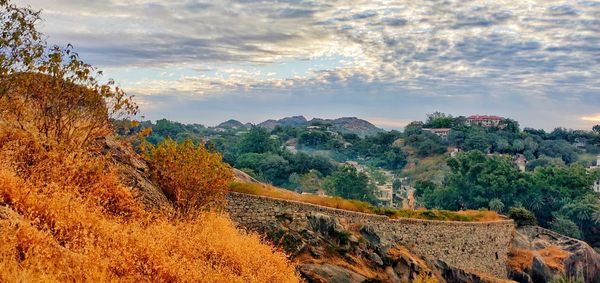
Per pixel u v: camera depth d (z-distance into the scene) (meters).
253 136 154.50
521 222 54.72
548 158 192.75
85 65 14.57
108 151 16.78
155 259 10.76
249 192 28.19
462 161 119.25
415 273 29.36
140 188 15.99
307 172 134.62
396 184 170.25
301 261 24.28
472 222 38.41
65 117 14.66
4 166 11.37
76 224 10.51
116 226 11.27
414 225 33.88
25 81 13.30
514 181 109.06
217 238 14.74
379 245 29.66
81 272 8.65
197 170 17.88
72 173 13.08
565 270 46.28
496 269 40.53
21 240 8.56
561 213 103.94
